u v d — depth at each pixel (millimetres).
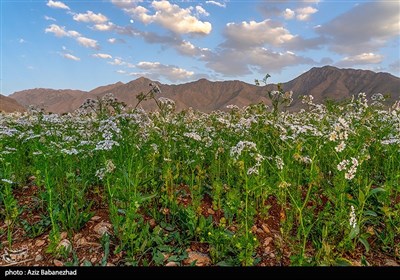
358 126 7461
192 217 4680
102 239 4535
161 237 4691
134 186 4676
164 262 4238
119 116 6387
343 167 4629
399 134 6984
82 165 5980
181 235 4766
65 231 4816
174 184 6301
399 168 6297
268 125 6559
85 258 4316
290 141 6605
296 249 4535
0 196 5613
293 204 5188
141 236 4410
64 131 8695
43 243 4621
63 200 5465
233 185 5832
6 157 6133
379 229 5098
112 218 4719
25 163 6719
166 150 6527
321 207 5684
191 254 4379
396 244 4773
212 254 4297
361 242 4711
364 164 6414
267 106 7367
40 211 5449
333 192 5562
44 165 5406
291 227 4902
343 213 4801
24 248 4547
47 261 4281
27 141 7148
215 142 7078
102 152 6199
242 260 4070
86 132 7531
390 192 5738
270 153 6766
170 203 5305
